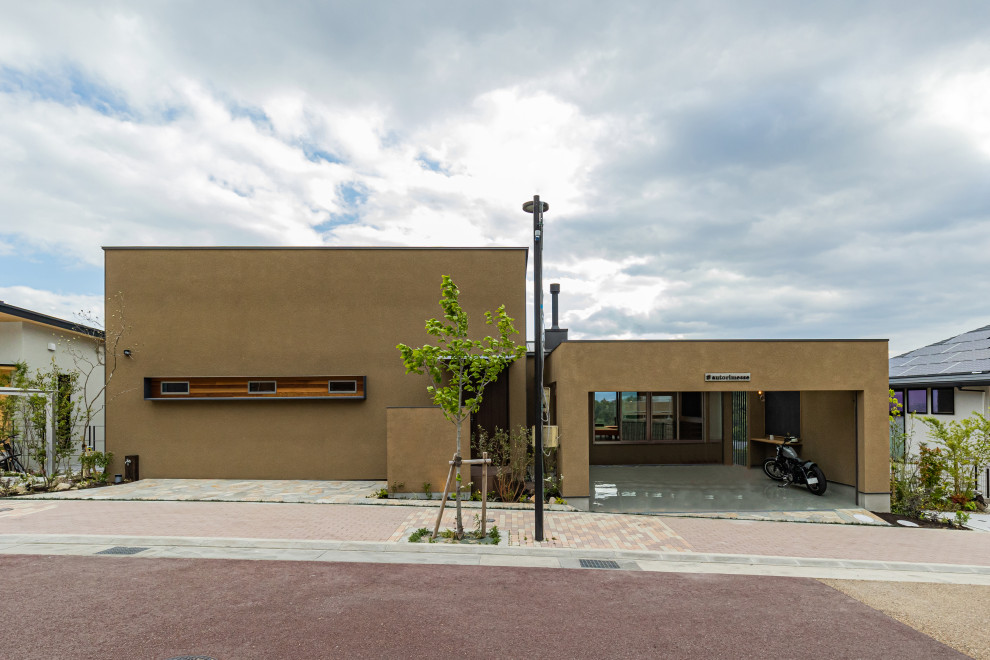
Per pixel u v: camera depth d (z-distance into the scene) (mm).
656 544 7668
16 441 12969
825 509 10695
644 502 11141
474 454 12117
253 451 12469
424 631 4496
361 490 11180
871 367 11086
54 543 7059
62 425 12797
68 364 14859
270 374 12570
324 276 12797
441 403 7773
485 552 7070
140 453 12398
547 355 14773
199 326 12609
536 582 5867
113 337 12500
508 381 12828
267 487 11438
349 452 12508
